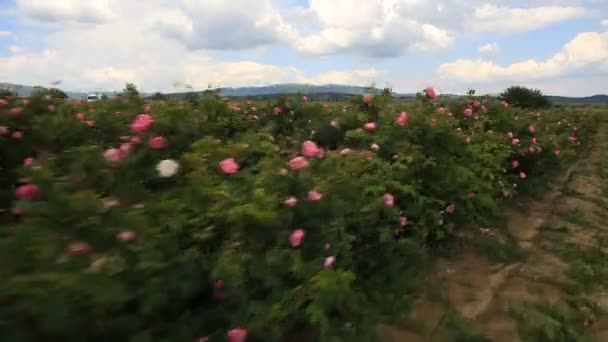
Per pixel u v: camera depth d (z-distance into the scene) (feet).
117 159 8.95
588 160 36.35
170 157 10.44
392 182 13.07
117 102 15.01
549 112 42.96
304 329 9.00
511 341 10.50
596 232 18.22
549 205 21.95
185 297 7.35
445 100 23.93
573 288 13.05
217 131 15.43
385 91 18.83
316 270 8.62
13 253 5.92
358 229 11.31
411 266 12.73
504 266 14.56
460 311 11.67
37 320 5.62
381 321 10.59
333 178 10.64
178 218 7.90
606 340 10.70
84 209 6.75
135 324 6.74
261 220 8.02
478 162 18.84
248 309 7.72
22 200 7.29
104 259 6.37
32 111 13.16
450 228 15.15
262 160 10.41
